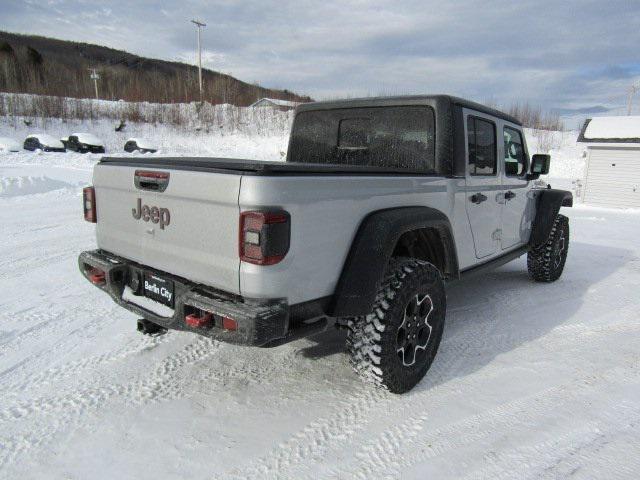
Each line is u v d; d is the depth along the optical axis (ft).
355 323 9.29
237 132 118.32
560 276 18.88
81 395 9.57
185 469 7.55
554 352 11.98
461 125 11.52
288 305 7.80
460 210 11.87
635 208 45.09
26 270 17.60
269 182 7.32
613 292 16.92
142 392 9.72
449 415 9.14
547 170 14.78
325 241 8.25
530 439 8.45
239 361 11.10
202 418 8.89
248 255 7.47
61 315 13.52
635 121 47.57
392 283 9.20
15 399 9.38
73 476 7.38
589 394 10.00
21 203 31.91
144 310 9.27
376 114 12.30
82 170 52.90
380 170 9.37
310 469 7.60
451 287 17.42
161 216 8.95
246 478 7.38
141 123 118.73
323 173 8.19
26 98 119.34
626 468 7.74
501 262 14.46
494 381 10.47
